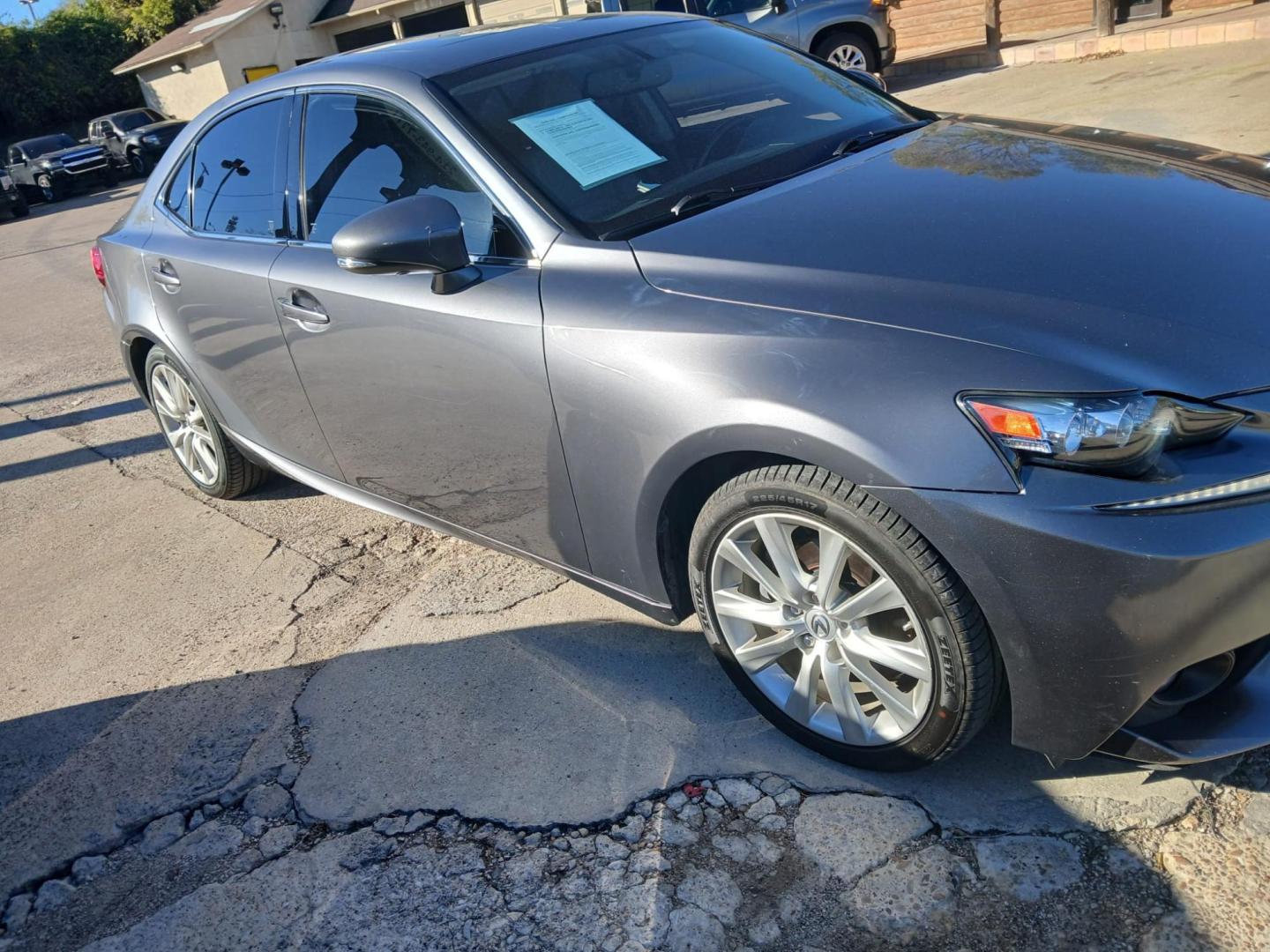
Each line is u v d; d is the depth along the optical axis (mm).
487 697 2889
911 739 2234
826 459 2051
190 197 3943
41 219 21094
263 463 4023
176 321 3900
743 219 2523
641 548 2562
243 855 2498
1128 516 1827
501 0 22641
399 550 3838
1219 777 2215
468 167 2797
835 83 3475
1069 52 11156
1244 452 1852
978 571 1935
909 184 2602
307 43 27781
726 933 2062
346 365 3117
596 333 2408
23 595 4066
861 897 2084
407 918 2236
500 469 2824
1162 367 1894
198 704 3121
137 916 2383
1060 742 2053
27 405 6586
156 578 3986
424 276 2828
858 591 2232
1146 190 2467
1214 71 8406
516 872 2297
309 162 3312
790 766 2459
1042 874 2062
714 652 2578
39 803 2820
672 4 12422
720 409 2184
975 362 1957
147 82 30500
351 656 3215
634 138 2906
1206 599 1836
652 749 2584
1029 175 2592
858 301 2143
